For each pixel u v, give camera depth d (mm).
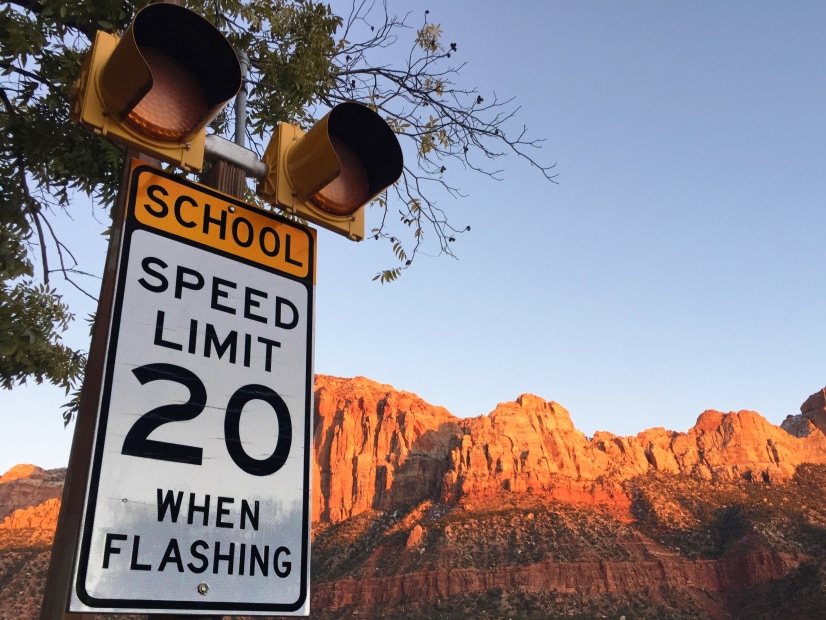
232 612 2137
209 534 2170
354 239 3172
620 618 100062
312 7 7023
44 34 5570
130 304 2291
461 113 7152
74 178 6434
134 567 1987
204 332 2436
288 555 2324
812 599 94250
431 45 7461
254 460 2373
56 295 6523
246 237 2705
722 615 104438
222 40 2529
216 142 2822
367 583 119000
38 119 5957
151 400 2211
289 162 2984
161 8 2438
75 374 6633
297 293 2783
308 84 6820
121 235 2369
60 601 1943
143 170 2498
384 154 3084
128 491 2051
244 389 2457
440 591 110438
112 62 2379
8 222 6156
